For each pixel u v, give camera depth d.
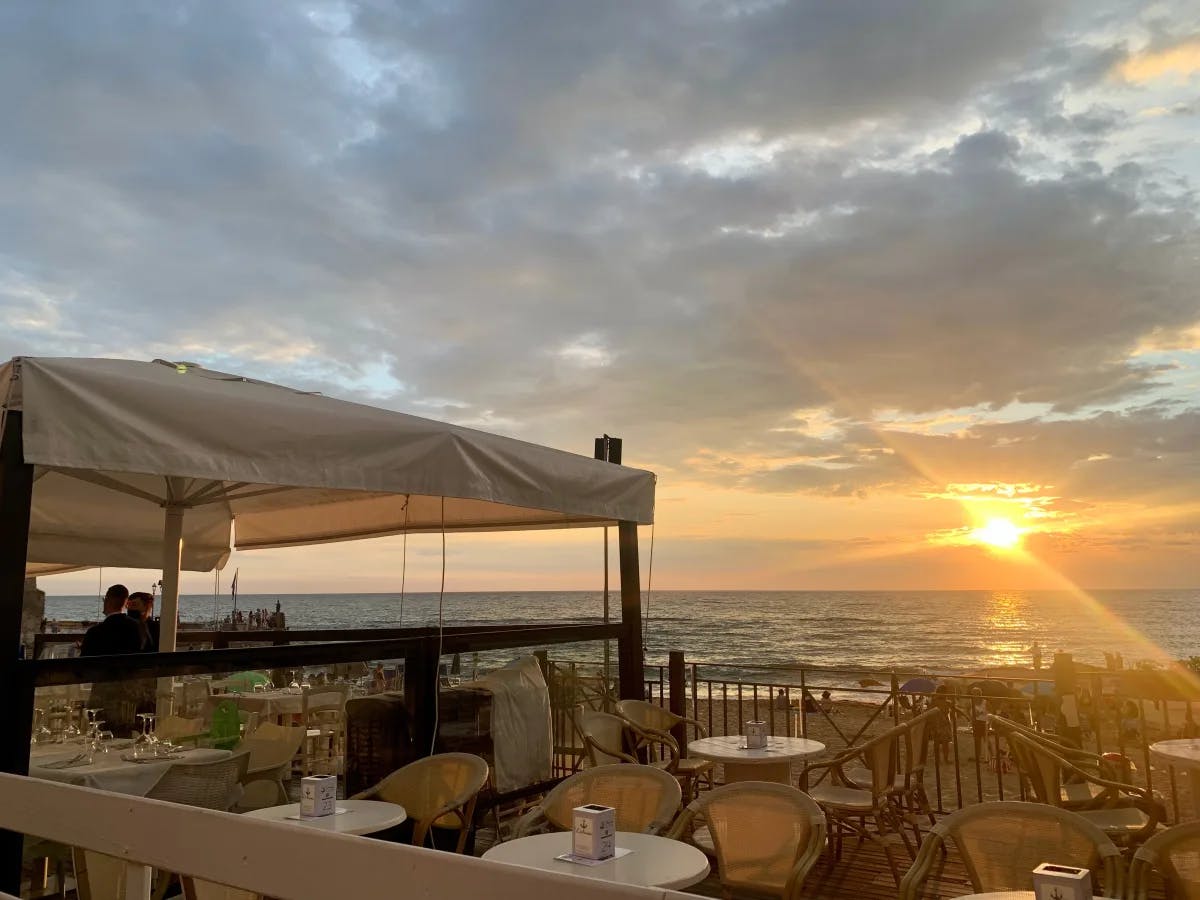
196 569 7.79
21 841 3.24
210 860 1.64
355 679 4.75
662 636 54.47
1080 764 4.92
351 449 3.89
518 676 5.98
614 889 1.08
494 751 5.64
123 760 3.64
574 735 6.50
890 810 5.43
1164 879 2.91
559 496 5.21
